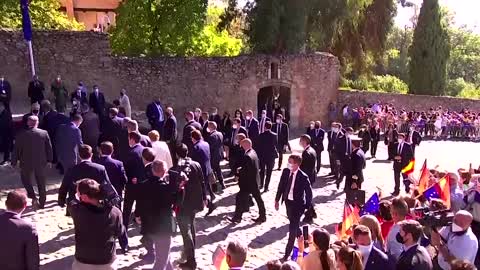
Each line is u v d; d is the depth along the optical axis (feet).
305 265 18.76
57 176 43.65
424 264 17.83
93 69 75.25
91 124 43.29
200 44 88.38
